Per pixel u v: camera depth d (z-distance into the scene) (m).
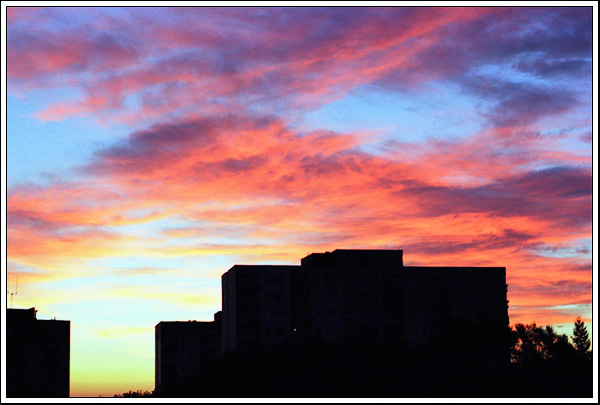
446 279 184.00
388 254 183.50
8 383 192.25
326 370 119.00
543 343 134.38
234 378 126.94
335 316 177.50
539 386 114.06
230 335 178.00
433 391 113.81
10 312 197.00
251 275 175.75
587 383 112.75
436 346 131.38
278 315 174.75
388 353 125.25
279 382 120.56
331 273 179.38
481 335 134.75
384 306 179.38
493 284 185.75
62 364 199.62
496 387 114.31
